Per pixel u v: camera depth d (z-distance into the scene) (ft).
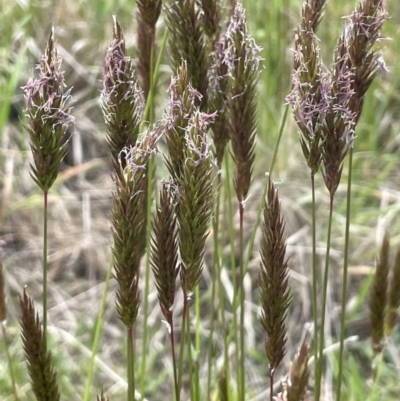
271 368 1.85
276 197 1.80
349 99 1.80
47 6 3.98
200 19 1.86
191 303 2.86
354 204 3.04
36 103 1.77
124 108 1.80
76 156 3.40
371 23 1.79
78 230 3.18
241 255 1.89
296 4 3.74
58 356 2.48
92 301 2.91
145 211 1.92
